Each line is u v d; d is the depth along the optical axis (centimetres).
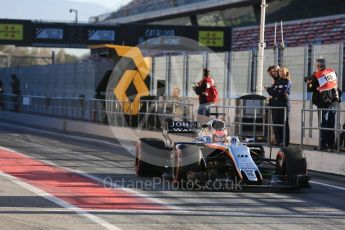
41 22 9731
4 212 2280
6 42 9719
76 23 9719
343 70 4538
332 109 3566
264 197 2694
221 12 11088
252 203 2547
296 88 4884
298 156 2839
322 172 3681
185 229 2048
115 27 9675
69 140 5638
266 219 2233
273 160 2928
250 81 5403
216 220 2198
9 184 2925
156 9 12481
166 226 2084
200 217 2245
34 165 3697
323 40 8138
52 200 2533
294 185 2789
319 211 2400
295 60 4922
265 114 4488
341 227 2119
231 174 2870
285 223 2169
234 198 2653
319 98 3800
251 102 4597
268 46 9106
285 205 2516
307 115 4731
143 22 12912
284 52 5041
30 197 2597
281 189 2923
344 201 2638
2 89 10131
